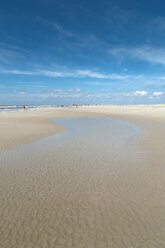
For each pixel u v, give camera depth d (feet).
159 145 41.73
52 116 143.64
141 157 33.24
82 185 22.57
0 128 70.03
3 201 19.12
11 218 16.16
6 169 28.55
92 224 15.11
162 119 103.81
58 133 61.31
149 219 15.52
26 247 12.76
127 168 27.96
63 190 21.39
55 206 17.97
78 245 12.85
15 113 174.70
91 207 17.63
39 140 50.01
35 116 138.82
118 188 21.49
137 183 22.66
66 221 15.58
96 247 12.60
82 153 36.88
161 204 17.75
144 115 139.54
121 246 12.62
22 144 45.29
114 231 14.20
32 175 26.11
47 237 13.75
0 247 12.75
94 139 50.90
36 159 33.37
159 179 23.61
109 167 28.60
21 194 20.59
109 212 16.71
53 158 33.86
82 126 81.25
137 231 14.11
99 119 120.16
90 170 27.58
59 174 26.27
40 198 19.61
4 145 44.16
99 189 21.39
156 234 13.71
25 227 14.92
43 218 16.07
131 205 17.72
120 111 213.25
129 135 56.44
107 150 38.86
